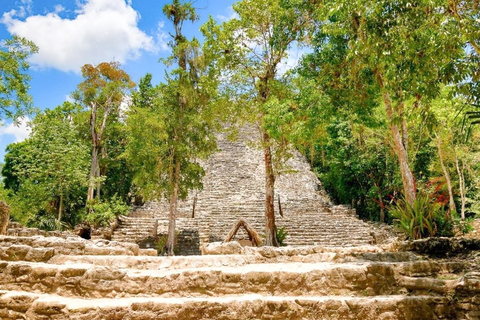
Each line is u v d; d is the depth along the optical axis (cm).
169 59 1526
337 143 2153
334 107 1136
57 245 615
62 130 1855
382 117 1310
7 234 812
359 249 682
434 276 532
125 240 1498
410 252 618
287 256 631
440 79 621
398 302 472
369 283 516
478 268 535
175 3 1587
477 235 845
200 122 1481
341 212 1861
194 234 1560
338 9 620
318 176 2666
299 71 1260
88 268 517
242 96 1385
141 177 1432
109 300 486
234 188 2262
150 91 1544
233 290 513
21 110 1378
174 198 1430
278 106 1133
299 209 1934
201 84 1418
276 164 1372
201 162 2633
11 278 518
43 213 1759
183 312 461
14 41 1369
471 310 471
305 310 470
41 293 506
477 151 1628
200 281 514
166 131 1467
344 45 1121
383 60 631
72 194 1834
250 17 1319
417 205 759
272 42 1330
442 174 1745
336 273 521
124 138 2292
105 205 1566
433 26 593
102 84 2125
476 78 589
